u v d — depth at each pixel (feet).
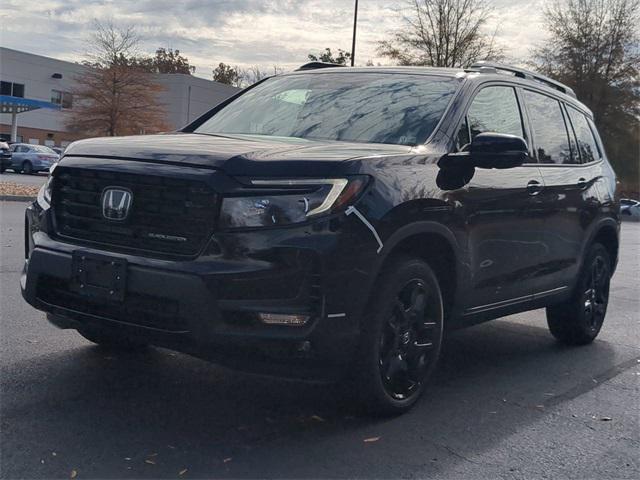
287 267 11.89
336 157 12.80
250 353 11.98
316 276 12.04
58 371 16.06
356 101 16.96
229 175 12.19
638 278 40.96
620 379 18.45
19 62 200.34
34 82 204.64
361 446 12.92
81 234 13.33
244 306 11.80
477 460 12.73
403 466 12.25
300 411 14.43
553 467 12.69
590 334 21.94
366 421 14.07
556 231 19.01
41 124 208.44
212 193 12.07
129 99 158.51
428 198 13.91
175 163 12.58
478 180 15.62
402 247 14.02
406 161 13.91
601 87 152.76
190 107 220.23
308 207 12.09
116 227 12.89
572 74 156.25
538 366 19.34
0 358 16.70
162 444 12.51
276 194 12.10
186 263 12.00
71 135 171.12
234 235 11.94
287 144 14.23
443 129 15.48
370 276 12.72
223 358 12.11
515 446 13.51
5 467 11.32
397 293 13.58
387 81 17.52
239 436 13.05
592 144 22.56
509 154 14.98
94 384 15.37
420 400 15.57
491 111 17.31
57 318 13.94
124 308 12.46
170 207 12.41
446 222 14.52
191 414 13.99
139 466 11.62
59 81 209.97
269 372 12.23
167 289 11.94
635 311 28.89
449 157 14.83
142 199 12.68
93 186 13.21
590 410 15.88
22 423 13.06
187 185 12.24
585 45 155.12
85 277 12.82
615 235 22.61
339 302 12.25
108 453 12.03
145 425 13.30
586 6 155.33
